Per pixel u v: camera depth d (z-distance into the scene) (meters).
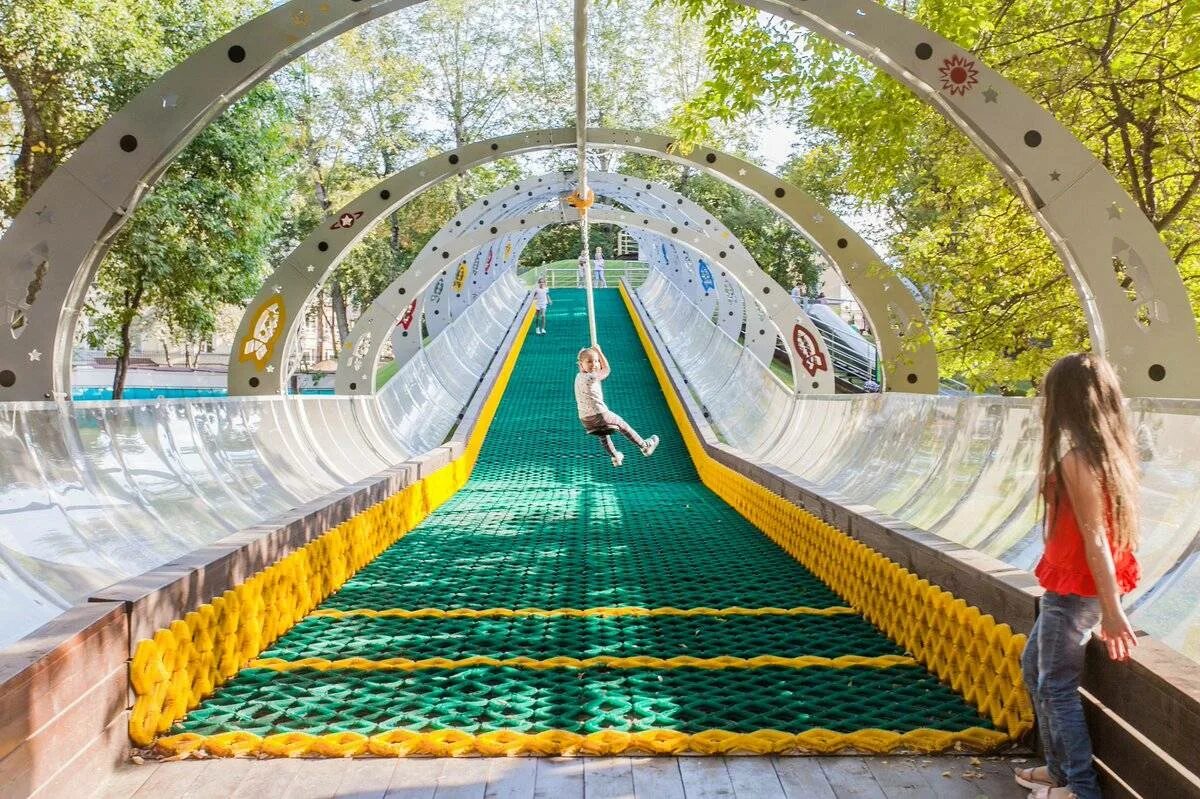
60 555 6.02
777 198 11.41
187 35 20.38
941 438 8.89
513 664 5.38
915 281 14.16
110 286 21.73
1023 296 13.74
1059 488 3.26
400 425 17.69
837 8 6.27
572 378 25.17
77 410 7.13
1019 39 10.24
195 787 3.77
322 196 39.78
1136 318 6.12
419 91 42.06
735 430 18.45
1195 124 10.91
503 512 12.57
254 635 5.50
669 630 6.26
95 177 6.66
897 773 3.87
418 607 7.00
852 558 6.91
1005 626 4.22
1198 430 5.11
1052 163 6.15
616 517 12.01
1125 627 3.06
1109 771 3.37
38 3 15.60
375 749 4.05
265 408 11.37
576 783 3.79
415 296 15.74
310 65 36.38
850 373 28.86
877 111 11.22
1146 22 10.45
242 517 8.77
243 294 22.66
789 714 4.59
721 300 23.66
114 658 3.94
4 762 3.10
